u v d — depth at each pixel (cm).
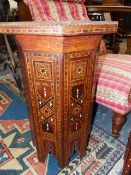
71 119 85
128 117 143
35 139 96
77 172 99
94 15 180
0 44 233
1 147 114
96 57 76
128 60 128
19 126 132
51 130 87
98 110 151
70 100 79
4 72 221
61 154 93
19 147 114
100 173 98
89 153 110
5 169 100
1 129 129
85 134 97
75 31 61
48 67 71
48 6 113
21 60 77
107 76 112
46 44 66
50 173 99
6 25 69
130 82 106
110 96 109
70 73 72
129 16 297
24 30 64
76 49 68
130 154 79
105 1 216
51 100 78
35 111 85
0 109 152
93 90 86
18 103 160
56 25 59
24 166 102
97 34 69
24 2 107
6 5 174
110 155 109
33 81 77
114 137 122
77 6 130
